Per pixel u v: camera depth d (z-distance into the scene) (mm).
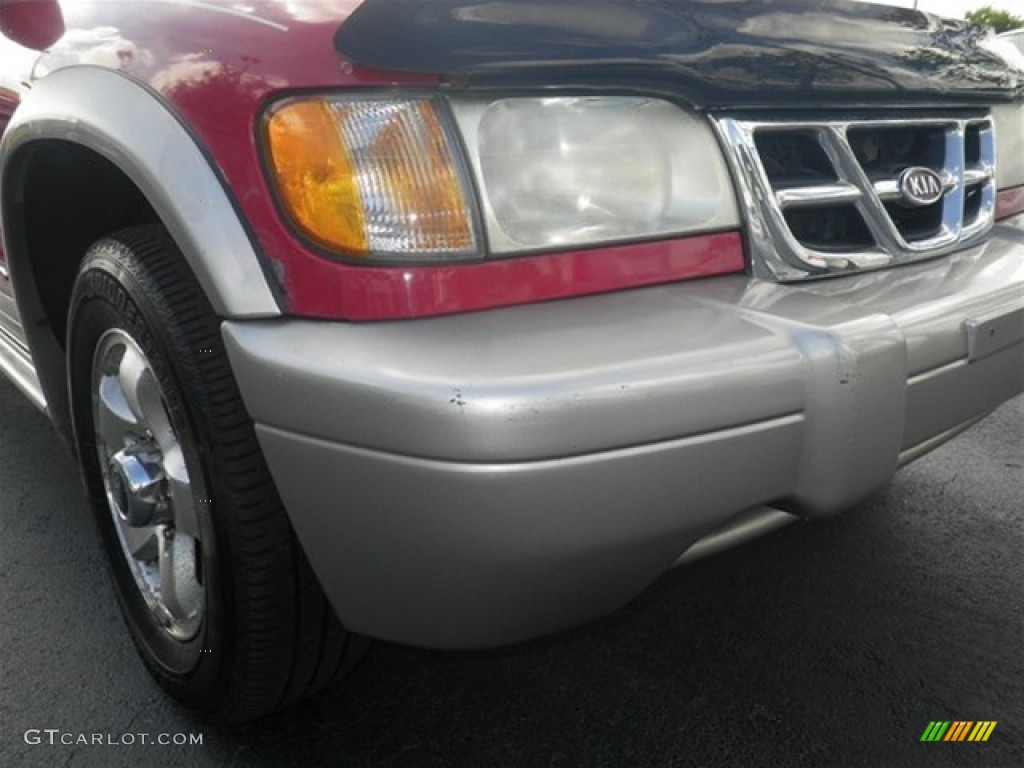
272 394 1209
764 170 1485
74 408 1864
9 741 1677
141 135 1325
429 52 1190
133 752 1646
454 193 1240
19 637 1999
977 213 1845
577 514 1110
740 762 1594
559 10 1251
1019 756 1604
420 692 1798
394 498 1136
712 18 1396
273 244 1237
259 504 1385
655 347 1173
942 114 1761
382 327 1202
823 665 1852
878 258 1574
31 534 2439
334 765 1610
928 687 1782
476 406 1055
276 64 1248
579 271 1329
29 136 1600
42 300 2000
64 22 1640
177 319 1396
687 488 1164
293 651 1496
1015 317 1539
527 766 1595
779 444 1223
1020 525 2385
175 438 1562
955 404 1494
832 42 1537
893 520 2418
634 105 1380
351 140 1211
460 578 1158
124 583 1866
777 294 1391
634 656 1891
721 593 2102
